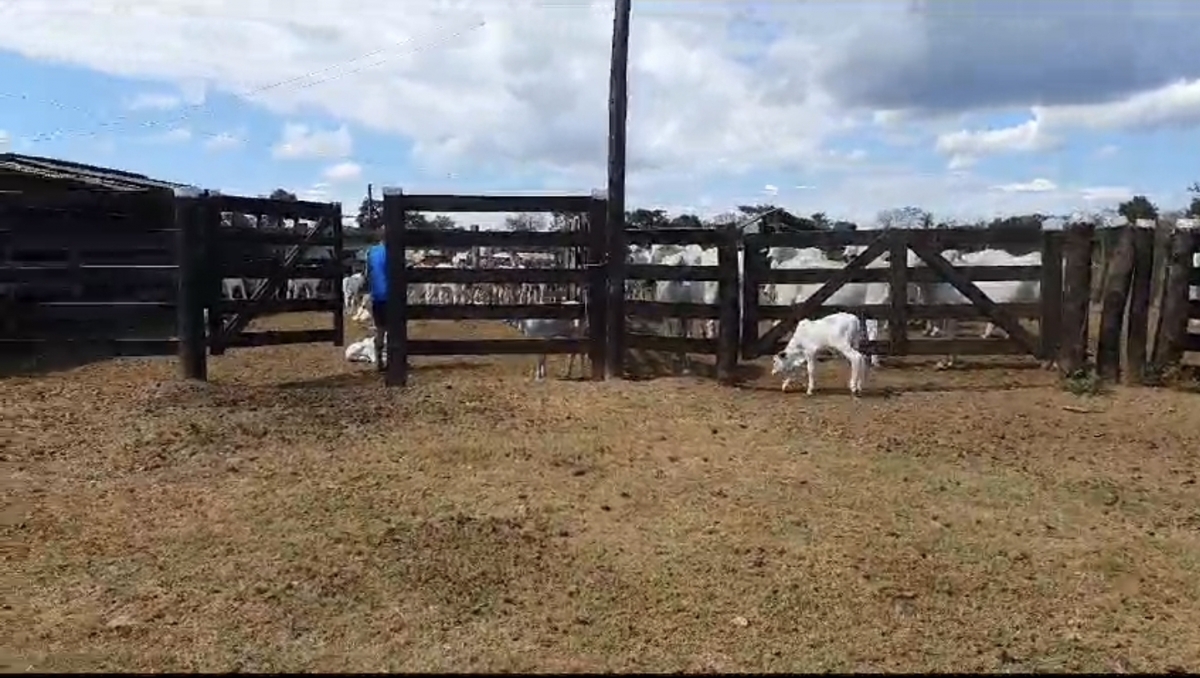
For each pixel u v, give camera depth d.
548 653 4.85
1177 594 5.62
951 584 5.70
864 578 5.76
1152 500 7.39
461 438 8.85
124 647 4.89
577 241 12.02
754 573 5.82
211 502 7.11
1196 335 11.89
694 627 5.13
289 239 13.71
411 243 11.69
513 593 5.54
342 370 13.47
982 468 8.20
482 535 6.40
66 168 21.73
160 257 13.91
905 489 7.53
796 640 4.99
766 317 12.88
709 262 15.80
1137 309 11.87
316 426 9.30
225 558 6.03
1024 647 4.94
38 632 5.05
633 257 16.53
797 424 9.72
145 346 12.15
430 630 5.09
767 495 7.32
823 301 12.66
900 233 12.48
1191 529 6.75
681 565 5.93
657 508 7.02
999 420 9.95
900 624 5.18
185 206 11.60
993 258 15.96
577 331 12.91
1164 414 10.20
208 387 11.10
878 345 12.72
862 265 12.58
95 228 13.27
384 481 7.59
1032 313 12.62
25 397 10.62
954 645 4.95
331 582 5.67
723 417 9.94
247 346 13.22
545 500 7.16
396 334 11.68
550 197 11.89
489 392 10.82
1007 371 12.98
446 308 11.74
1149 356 12.54
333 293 14.50
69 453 8.45
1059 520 6.88
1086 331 12.20
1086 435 9.39
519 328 16.84
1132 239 11.76
